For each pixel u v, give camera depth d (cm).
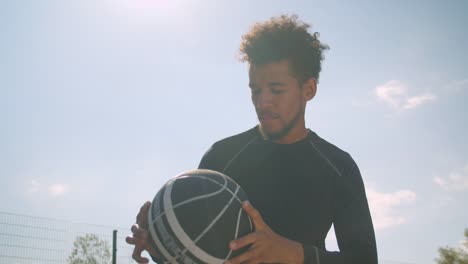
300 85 257
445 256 1753
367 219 245
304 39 259
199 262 198
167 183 224
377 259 236
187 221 201
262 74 251
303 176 255
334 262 215
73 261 835
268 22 263
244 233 206
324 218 248
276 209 249
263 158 266
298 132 264
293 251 205
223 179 222
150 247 217
